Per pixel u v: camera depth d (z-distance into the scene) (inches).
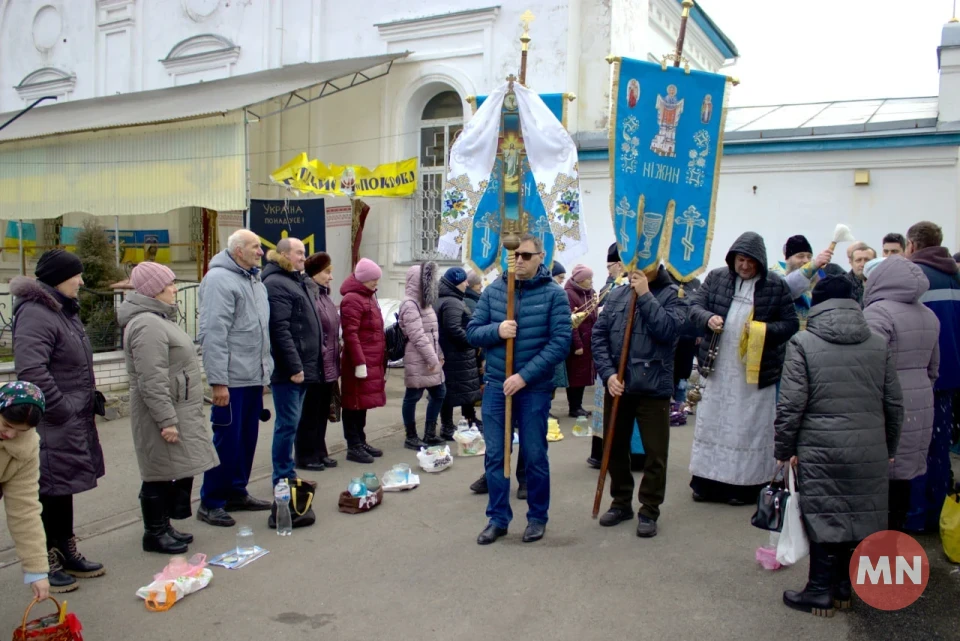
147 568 177.6
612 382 193.0
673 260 202.8
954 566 175.2
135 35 637.3
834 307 149.9
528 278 189.3
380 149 526.0
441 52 502.0
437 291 293.7
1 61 725.3
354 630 147.7
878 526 146.9
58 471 161.2
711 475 218.1
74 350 165.3
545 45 474.0
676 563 178.5
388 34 518.6
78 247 483.8
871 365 147.9
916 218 391.5
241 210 425.1
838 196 406.0
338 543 193.0
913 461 179.6
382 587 166.6
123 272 494.3
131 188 460.8
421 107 526.0
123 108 524.7
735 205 427.2
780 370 213.5
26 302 160.6
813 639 142.9
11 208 509.4
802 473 149.0
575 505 222.2
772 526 155.3
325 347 247.6
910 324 177.6
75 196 481.4
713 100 203.9
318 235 499.5
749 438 213.9
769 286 207.5
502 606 156.9
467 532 200.4
